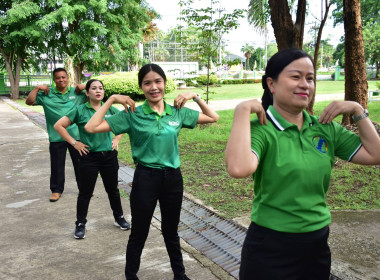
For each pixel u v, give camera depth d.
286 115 1.51
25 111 15.29
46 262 3.07
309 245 1.49
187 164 6.08
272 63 1.48
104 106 2.42
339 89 23.56
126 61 22.44
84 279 2.80
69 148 4.38
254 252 1.53
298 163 1.44
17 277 2.84
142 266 2.97
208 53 9.88
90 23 19.30
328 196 4.33
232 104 16.05
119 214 3.70
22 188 5.18
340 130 1.59
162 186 2.47
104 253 3.23
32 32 18.56
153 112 2.44
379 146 1.51
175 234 2.62
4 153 7.49
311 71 1.44
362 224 3.45
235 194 4.54
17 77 21.69
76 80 21.92
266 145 1.46
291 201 1.47
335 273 2.64
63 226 3.84
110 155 3.47
